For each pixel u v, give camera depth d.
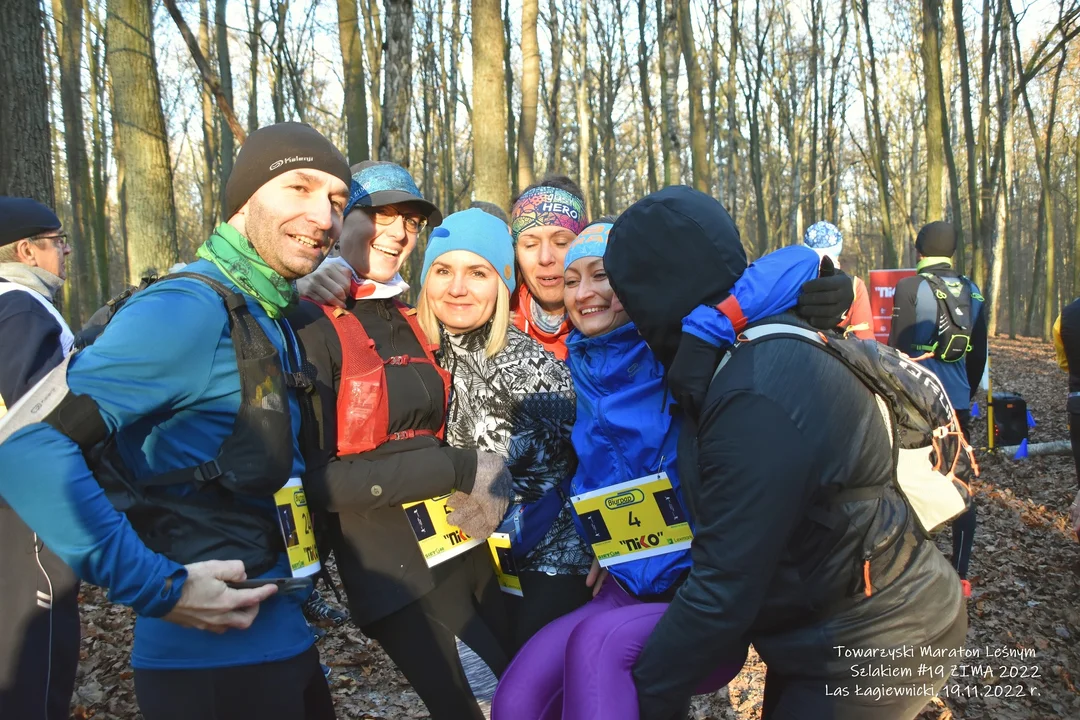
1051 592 4.47
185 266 1.69
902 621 1.65
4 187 4.57
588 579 2.26
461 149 29.45
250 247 1.68
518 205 2.62
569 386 2.31
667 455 2.02
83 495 1.37
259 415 1.58
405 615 2.09
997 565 4.92
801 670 1.73
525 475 2.29
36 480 1.35
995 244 25.50
